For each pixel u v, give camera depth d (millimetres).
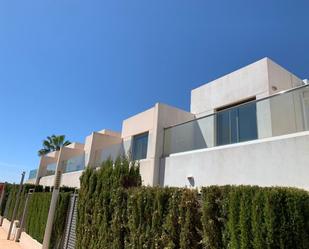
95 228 6953
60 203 10172
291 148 6590
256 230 3289
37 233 11727
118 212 6195
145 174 11438
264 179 6992
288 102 7355
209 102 14305
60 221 9766
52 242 10078
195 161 9297
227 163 8125
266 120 7852
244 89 12625
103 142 18328
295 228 3078
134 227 5504
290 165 6504
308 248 3020
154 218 5027
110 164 7488
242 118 8570
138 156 13406
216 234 3836
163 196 5020
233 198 3701
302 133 6539
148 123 13812
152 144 11570
